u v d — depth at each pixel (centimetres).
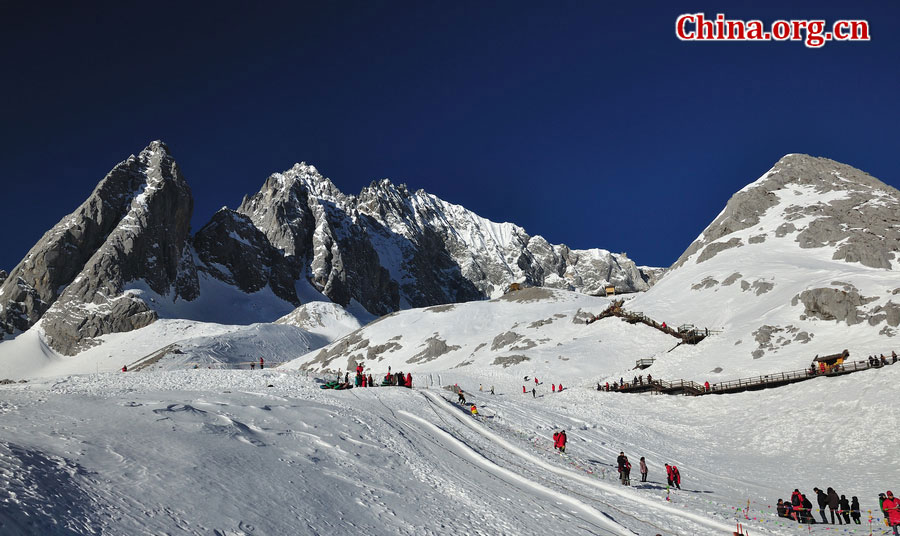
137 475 1416
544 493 2256
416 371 10456
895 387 4522
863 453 3872
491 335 11688
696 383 6194
